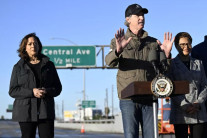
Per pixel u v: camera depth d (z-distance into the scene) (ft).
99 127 117.80
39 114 15.89
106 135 77.51
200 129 17.56
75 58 84.84
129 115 14.75
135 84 12.39
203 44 19.63
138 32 15.33
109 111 276.82
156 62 13.47
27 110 15.81
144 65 15.12
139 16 15.25
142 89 12.41
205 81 18.07
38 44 16.67
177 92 12.34
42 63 16.43
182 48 18.02
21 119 15.78
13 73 16.33
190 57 18.37
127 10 15.55
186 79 17.80
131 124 14.73
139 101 14.76
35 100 15.93
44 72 16.40
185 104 17.37
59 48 85.10
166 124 31.96
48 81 16.48
